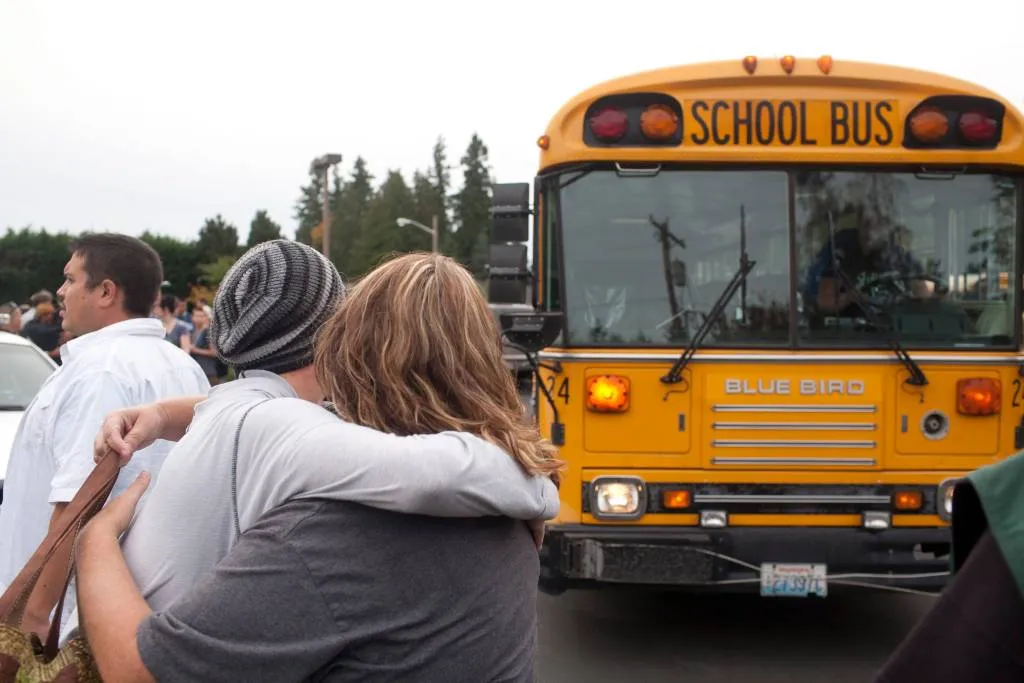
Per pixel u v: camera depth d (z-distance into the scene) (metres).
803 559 4.84
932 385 4.97
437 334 1.71
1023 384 5.03
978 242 5.13
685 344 5.05
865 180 5.12
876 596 6.58
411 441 1.60
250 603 1.48
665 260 5.12
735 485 4.95
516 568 1.68
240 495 1.63
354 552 1.52
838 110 5.07
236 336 1.81
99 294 3.01
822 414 4.96
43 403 2.80
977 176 5.14
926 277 5.11
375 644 1.52
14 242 72.31
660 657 5.33
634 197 5.16
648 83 5.13
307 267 1.85
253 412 1.67
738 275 5.08
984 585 1.19
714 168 5.14
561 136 5.18
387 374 1.70
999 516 1.20
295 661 1.47
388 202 96.44
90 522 1.72
